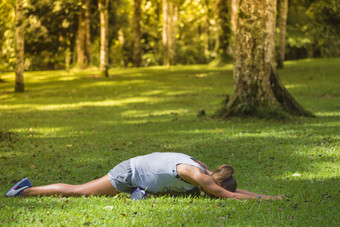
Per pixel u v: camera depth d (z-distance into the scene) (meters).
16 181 6.36
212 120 12.51
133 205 4.62
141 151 8.51
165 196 4.91
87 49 37.19
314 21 36.31
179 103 17.86
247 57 12.70
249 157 7.73
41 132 11.36
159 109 16.12
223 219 4.07
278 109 12.20
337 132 9.67
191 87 23.66
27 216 4.31
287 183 5.82
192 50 54.09
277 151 8.06
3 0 14.00
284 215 4.14
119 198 5.06
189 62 52.94
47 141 9.92
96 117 14.47
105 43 30.44
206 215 4.21
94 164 7.47
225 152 8.18
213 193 4.69
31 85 26.75
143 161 4.87
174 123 12.38
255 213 4.21
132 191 5.05
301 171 6.55
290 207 4.42
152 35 54.66
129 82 27.11
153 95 21.09
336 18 34.84
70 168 7.22
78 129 11.86
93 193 5.06
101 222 4.11
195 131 10.75
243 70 12.79
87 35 36.84
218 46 35.66
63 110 16.58
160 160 4.82
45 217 4.27
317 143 8.59
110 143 9.51
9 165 7.46
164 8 45.44
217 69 33.53
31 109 17.06
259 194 5.21
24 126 12.56
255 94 12.66
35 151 8.73
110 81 27.83
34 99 20.53
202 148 8.62
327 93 19.22
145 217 4.21
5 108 17.53
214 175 4.76
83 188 5.09
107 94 21.97
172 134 10.48
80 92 23.00
